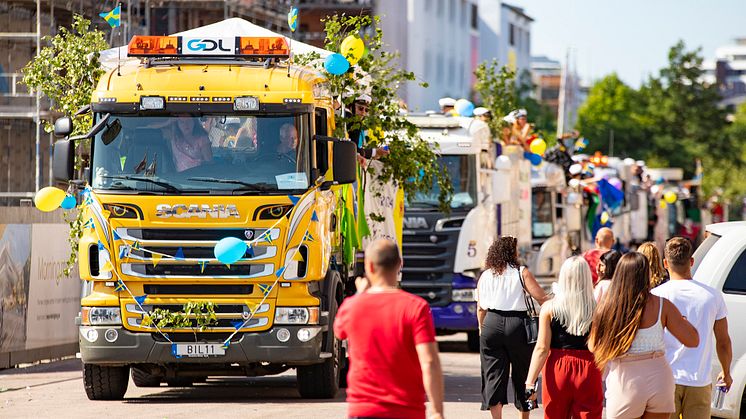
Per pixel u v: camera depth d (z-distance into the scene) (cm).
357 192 3138
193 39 2783
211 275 2630
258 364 2750
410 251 4297
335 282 2811
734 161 14800
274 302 2641
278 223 2630
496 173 4400
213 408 2650
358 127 3198
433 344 1342
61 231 3816
